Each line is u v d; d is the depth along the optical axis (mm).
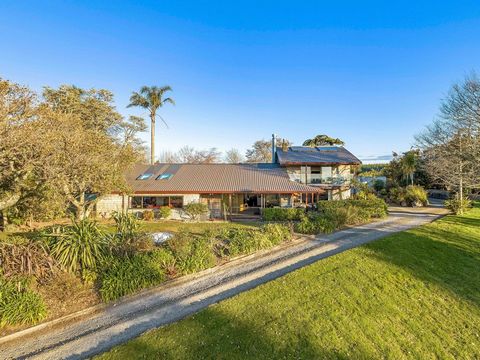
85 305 8359
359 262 10977
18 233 15867
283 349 5961
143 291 9250
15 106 8578
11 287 7734
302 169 30391
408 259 11398
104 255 9945
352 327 6801
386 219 21828
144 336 6484
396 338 6480
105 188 18156
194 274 10633
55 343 6742
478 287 9250
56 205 14984
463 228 17047
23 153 9328
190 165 31375
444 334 6699
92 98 22875
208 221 22766
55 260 9133
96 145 15250
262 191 23578
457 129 21609
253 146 63812
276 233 14500
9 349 6555
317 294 8430
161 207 24203
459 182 23719
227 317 7188
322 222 16969
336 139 52656
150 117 38406
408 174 41188
